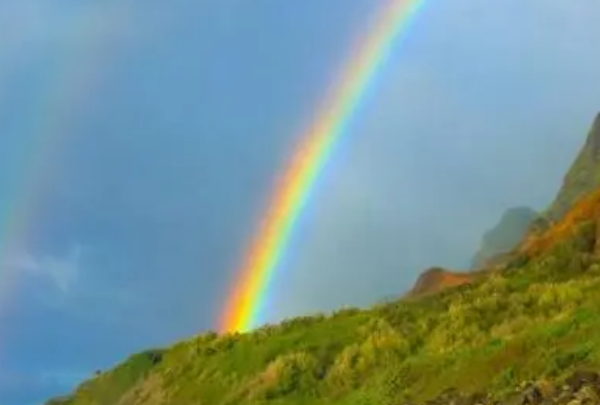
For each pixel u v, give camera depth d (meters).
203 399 45.75
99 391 61.94
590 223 50.59
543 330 27.47
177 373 52.28
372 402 30.66
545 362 24.23
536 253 59.59
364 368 36.59
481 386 25.14
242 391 41.97
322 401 36.09
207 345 52.88
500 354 26.95
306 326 49.25
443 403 24.42
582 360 23.39
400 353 36.31
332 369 38.19
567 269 46.59
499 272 56.81
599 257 46.31
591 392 19.69
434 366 29.89
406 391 29.09
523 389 22.27
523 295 37.81
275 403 38.22
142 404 53.09
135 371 59.97
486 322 35.66
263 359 45.00
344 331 43.75
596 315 27.48
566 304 33.88
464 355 29.28
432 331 37.50
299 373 39.84
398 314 43.50
